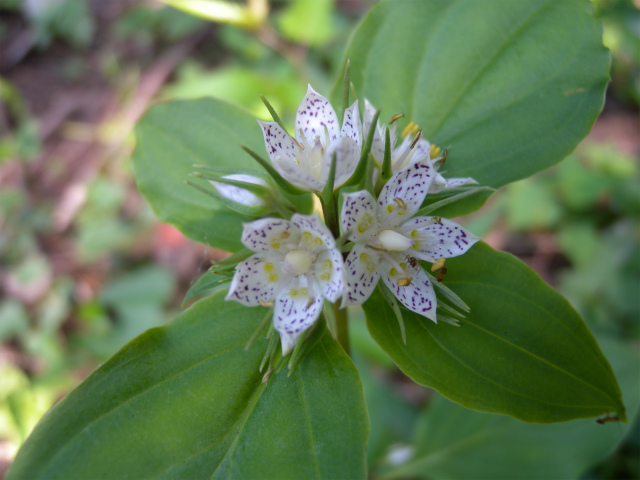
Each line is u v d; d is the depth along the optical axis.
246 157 0.11
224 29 0.27
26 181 0.25
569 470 0.13
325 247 0.08
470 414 0.15
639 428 0.16
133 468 0.08
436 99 0.10
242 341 0.09
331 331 0.09
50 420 0.08
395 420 0.17
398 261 0.08
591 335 0.08
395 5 0.11
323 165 0.08
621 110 0.26
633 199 0.21
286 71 0.26
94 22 0.32
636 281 0.19
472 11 0.10
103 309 0.20
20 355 0.20
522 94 0.10
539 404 0.08
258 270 0.08
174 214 0.11
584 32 0.10
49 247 0.23
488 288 0.09
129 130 0.26
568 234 0.21
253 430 0.08
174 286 0.21
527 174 0.10
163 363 0.08
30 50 0.30
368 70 0.11
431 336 0.09
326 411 0.08
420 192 0.08
